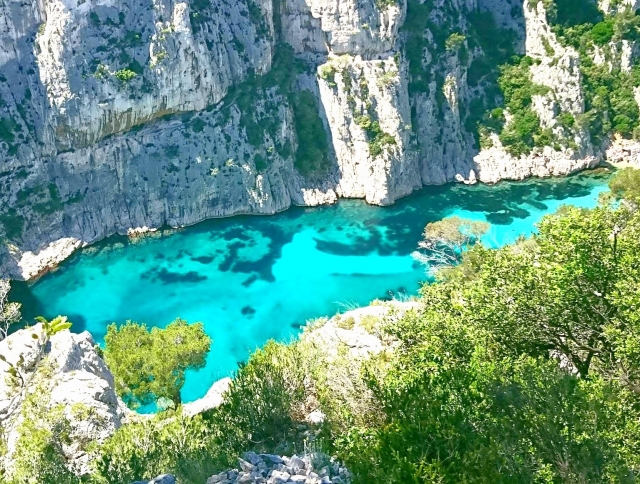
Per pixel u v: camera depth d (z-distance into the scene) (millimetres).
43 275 99438
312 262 102062
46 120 102000
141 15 106250
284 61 122500
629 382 28016
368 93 120062
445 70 126375
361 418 27047
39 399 41344
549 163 123812
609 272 30125
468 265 60594
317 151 119875
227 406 30984
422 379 25422
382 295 93188
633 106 127938
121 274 100375
